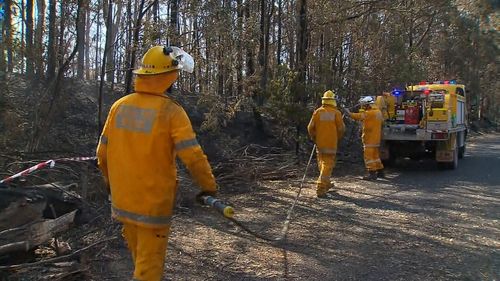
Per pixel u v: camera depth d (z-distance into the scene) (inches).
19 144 335.6
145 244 138.0
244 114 657.6
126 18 494.6
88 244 231.0
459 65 1496.1
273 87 576.1
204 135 550.9
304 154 608.7
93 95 536.7
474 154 778.8
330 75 633.6
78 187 293.7
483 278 208.8
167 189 138.3
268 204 360.5
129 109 140.4
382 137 541.6
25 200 203.3
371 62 716.7
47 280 187.8
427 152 581.9
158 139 135.5
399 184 455.2
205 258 231.3
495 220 312.2
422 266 223.0
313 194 399.9
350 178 494.9
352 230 285.6
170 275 207.5
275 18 726.5
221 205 135.3
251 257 234.1
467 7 1400.1
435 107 527.8
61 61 380.5
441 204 360.8
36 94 370.0
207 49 482.3
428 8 831.7
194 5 449.4
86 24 623.5
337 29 688.4
